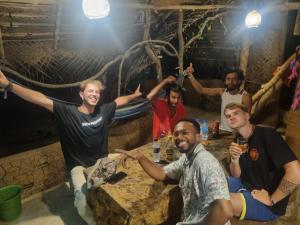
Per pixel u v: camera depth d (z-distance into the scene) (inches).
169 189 107.2
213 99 305.9
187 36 285.1
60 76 178.4
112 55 195.9
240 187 111.7
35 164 161.9
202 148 92.7
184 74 194.2
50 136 196.9
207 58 323.0
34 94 128.4
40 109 228.4
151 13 203.3
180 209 115.0
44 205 154.2
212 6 202.7
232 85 165.2
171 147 140.3
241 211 102.2
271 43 245.4
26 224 139.4
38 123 211.0
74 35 167.8
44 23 149.6
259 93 241.9
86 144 136.9
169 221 118.3
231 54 301.7
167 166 111.5
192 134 93.2
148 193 104.7
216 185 82.0
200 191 88.4
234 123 104.9
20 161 156.6
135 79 273.6
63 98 219.6
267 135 101.8
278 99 246.2
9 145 182.5
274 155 97.9
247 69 263.9
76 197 126.4
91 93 130.9
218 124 157.9
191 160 93.3
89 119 135.6
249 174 108.8
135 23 197.5
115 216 101.5
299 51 193.2
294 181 93.7
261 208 101.9
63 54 166.4
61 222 141.3
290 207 144.3
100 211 111.1
